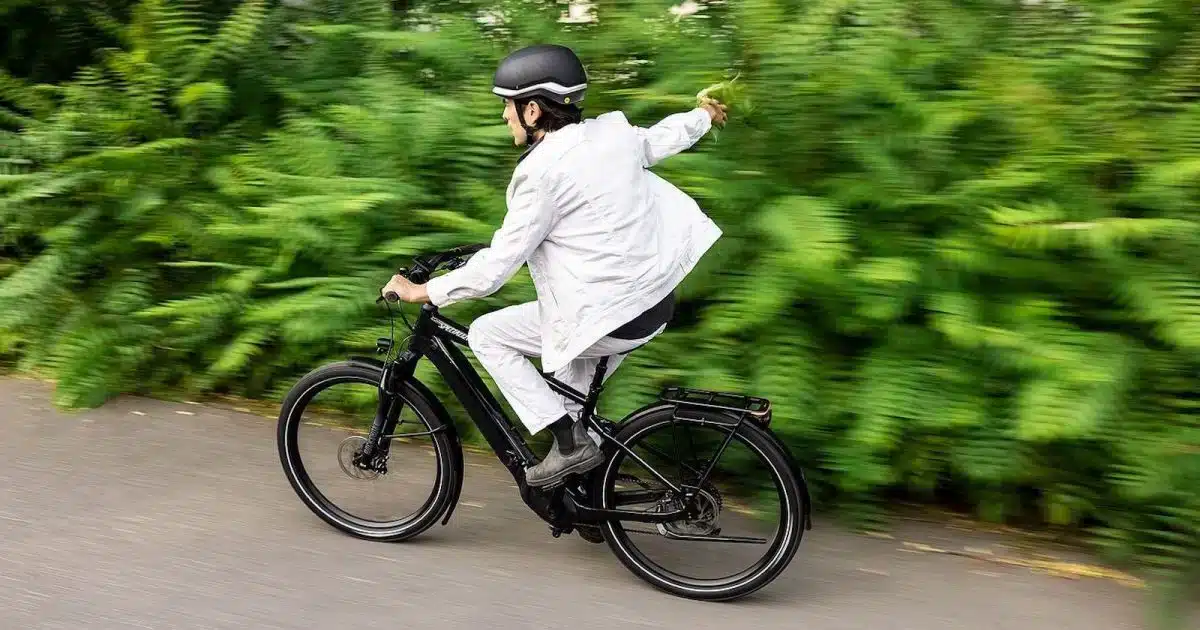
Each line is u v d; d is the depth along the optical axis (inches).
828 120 145.2
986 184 133.0
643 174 120.7
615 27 166.2
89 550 135.0
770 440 123.2
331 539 140.0
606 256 115.0
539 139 117.5
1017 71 137.9
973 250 136.1
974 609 124.7
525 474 131.0
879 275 131.6
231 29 197.0
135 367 191.5
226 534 140.3
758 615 123.6
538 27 173.0
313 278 170.7
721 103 140.4
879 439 136.7
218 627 118.3
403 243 163.5
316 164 177.0
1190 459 126.8
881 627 121.0
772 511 141.3
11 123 210.5
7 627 117.4
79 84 204.5
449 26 177.0
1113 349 131.3
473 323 128.4
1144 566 132.6
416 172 172.6
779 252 141.9
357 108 173.5
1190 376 133.0
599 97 165.2
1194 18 133.6
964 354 140.8
